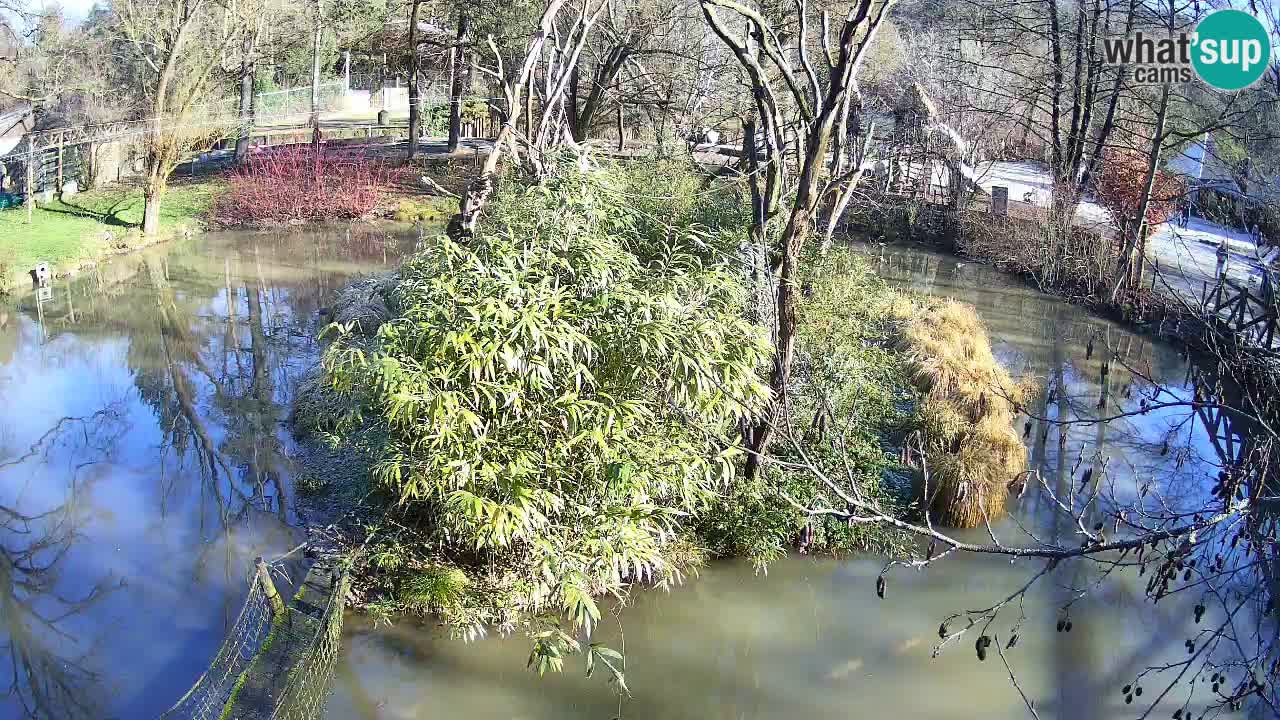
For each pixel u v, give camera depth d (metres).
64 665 7.73
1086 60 23.48
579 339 7.57
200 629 8.20
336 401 11.34
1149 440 12.41
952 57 26.42
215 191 27.50
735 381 8.12
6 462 11.37
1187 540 5.92
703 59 22.28
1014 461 10.51
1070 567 9.41
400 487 8.04
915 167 30.58
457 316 7.88
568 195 9.78
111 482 10.86
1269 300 9.78
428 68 38.94
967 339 14.58
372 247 23.31
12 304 17.80
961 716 7.30
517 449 7.66
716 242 10.66
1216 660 7.85
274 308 17.64
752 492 9.29
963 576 9.23
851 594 8.91
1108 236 20.05
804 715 7.32
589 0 15.16
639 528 8.02
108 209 25.11
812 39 20.86
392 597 8.11
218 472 10.98
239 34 27.48
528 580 8.10
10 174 25.53
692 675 7.75
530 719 7.10
